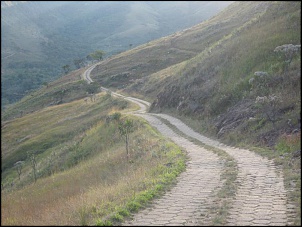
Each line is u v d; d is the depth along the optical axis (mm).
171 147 20391
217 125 24578
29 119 78250
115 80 102875
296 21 30750
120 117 40156
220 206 9188
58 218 9289
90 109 69375
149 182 12031
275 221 7969
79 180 22062
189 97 36531
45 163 40344
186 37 121438
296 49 25547
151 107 48406
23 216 11906
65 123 63719
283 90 21859
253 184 11234
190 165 15234
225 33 101688
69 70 164250
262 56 28266
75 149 38906
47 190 22719
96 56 152625
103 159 26641
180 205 9586
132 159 21516
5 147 62719
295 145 15102
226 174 12844
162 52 114750
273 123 18781
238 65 30469
